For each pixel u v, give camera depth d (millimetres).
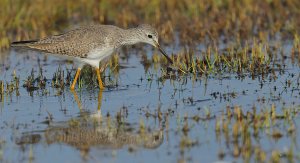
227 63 16828
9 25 20859
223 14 21500
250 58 17656
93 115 13562
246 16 20938
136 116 13367
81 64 15969
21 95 15266
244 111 13312
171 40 20109
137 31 16391
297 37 18125
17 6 21719
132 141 11945
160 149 11492
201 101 14258
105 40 15625
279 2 22000
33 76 16359
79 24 21672
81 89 15836
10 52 19422
